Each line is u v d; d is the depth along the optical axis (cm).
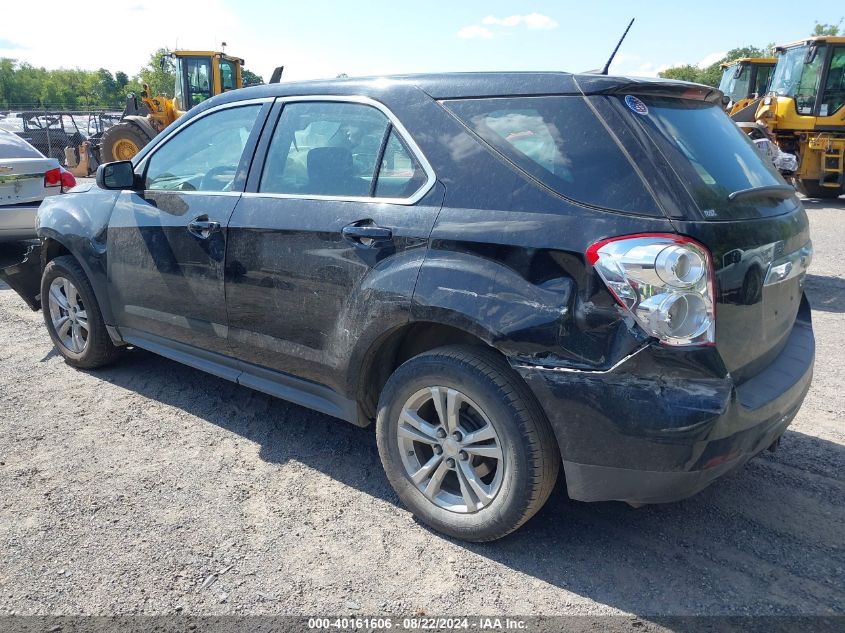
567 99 270
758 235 263
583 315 246
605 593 264
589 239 247
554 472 272
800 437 389
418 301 281
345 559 284
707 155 274
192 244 379
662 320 233
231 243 359
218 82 1689
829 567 279
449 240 278
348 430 401
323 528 305
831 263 861
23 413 418
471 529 287
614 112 260
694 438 238
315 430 401
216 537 297
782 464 359
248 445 382
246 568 278
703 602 259
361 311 304
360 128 324
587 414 249
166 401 438
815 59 1422
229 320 371
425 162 296
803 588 266
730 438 246
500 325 260
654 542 296
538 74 282
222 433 396
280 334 347
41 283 501
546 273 254
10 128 2047
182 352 412
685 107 290
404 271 288
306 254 326
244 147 372
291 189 345
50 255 495
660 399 238
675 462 242
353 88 332
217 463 361
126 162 416
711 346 241
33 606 255
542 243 255
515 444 266
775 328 290
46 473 348
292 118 355
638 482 251
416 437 300
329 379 330
